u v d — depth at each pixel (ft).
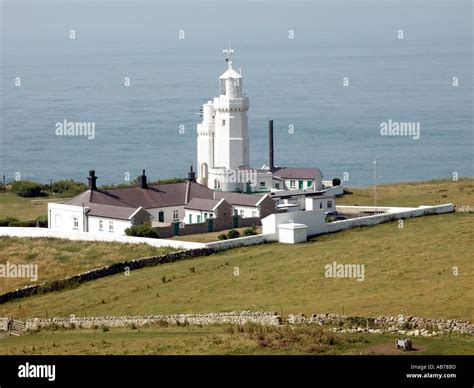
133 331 490.08
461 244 646.74
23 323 539.70
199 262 650.84
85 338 477.36
